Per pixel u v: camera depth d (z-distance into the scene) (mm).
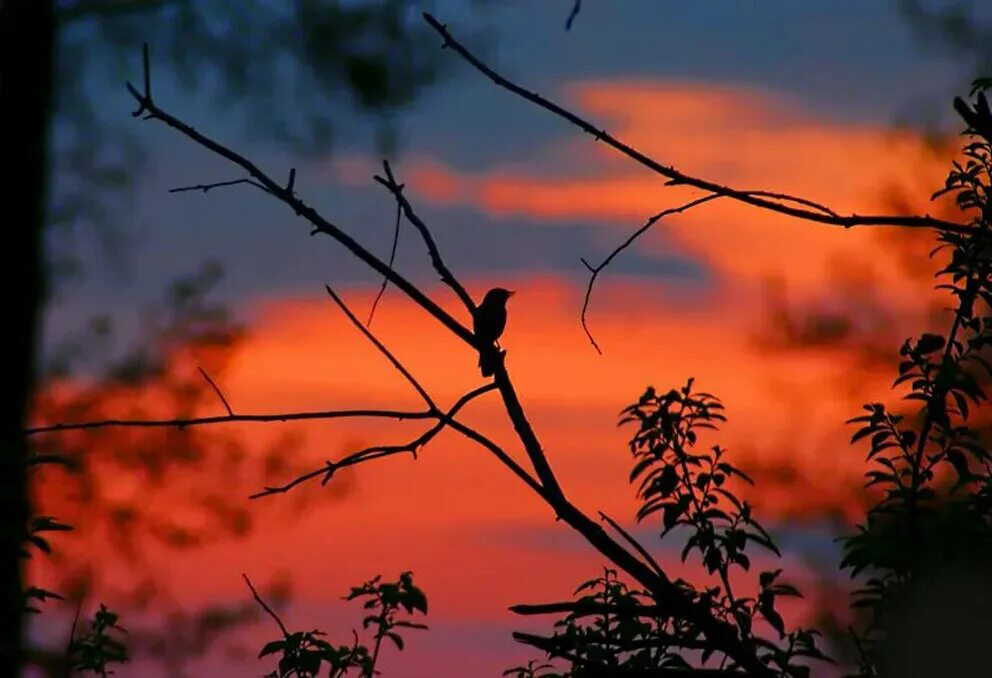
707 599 11766
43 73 24984
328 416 10297
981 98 10273
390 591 13586
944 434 11430
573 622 12508
